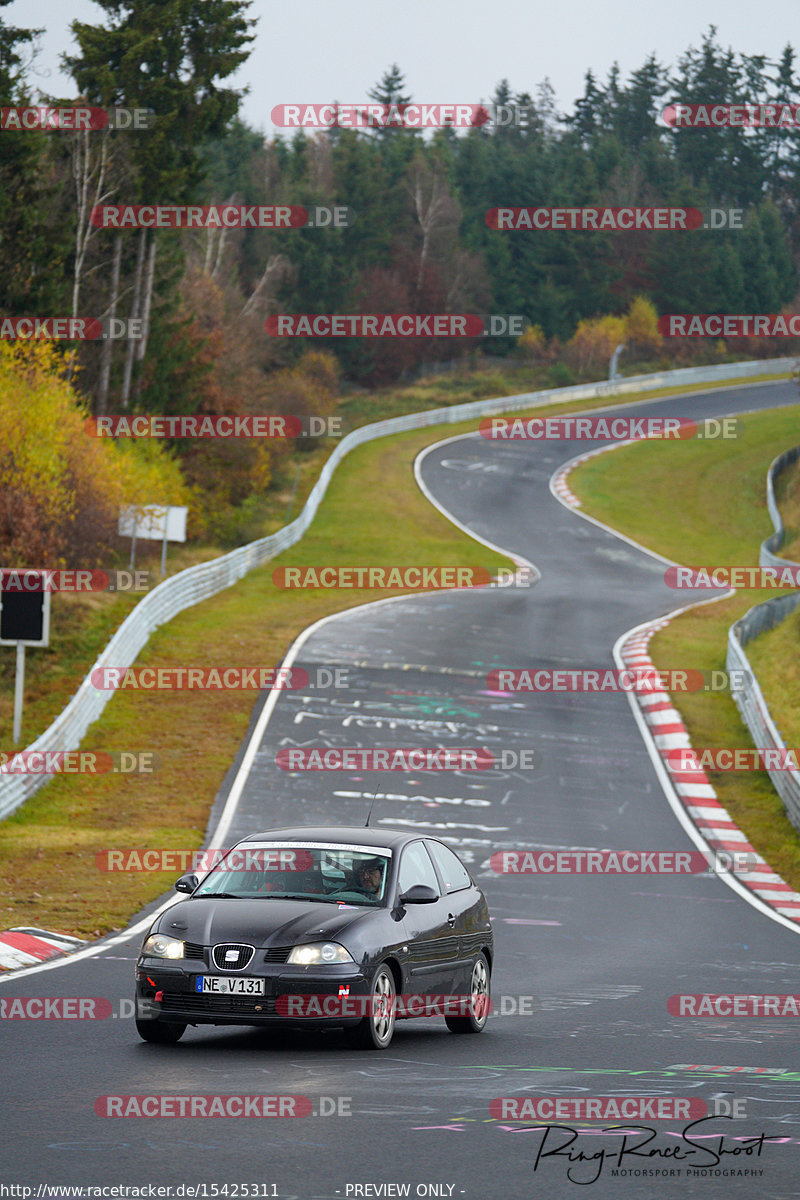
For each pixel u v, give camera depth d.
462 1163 26.72
